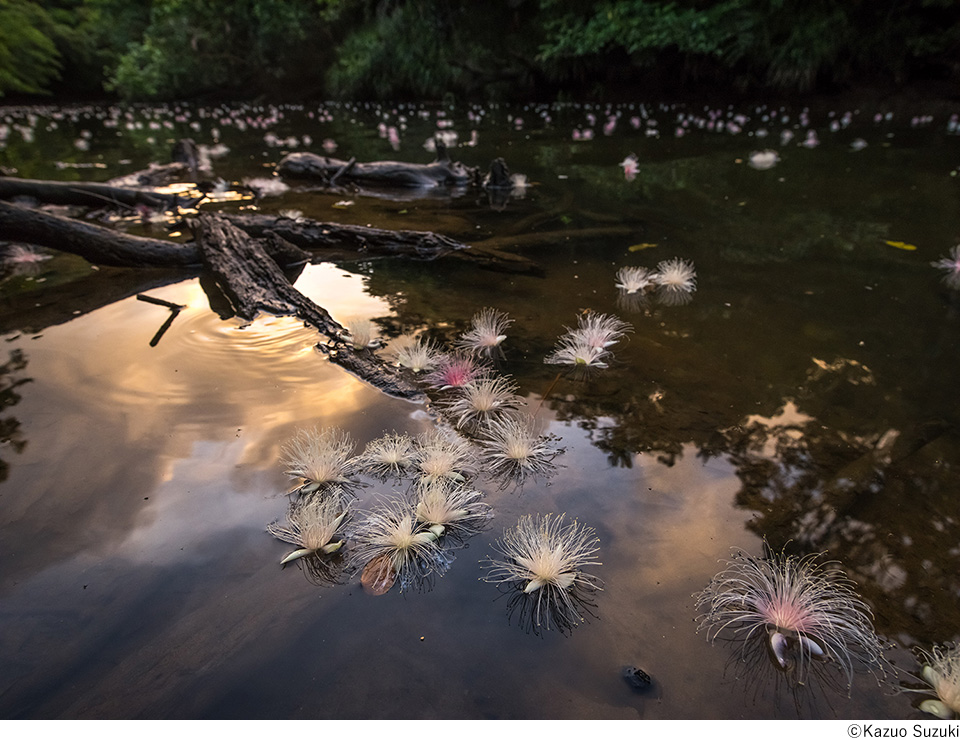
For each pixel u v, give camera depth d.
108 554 1.51
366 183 6.22
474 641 1.29
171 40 15.01
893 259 3.70
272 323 2.87
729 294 3.22
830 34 10.34
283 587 1.42
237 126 11.00
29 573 1.45
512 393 2.29
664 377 2.38
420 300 3.20
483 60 13.38
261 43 14.95
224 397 2.22
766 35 10.57
